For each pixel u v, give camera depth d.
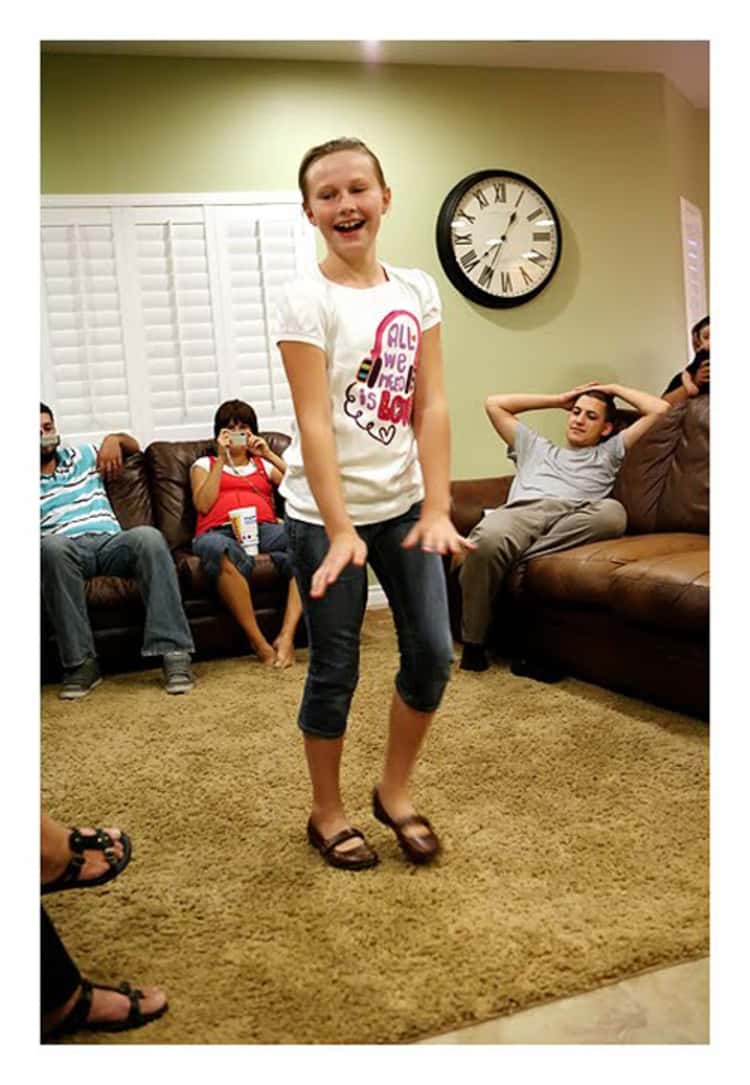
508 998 1.29
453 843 1.77
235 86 4.14
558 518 3.04
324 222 1.57
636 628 2.56
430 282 1.69
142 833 1.90
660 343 4.89
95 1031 1.25
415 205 4.41
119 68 4.02
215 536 3.42
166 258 4.18
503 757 2.21
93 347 4.14
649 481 3.22
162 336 4.21
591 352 4.75
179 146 4.12
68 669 3.06
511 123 4.52
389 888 1.61
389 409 1.60
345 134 4.29
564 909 1.51
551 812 1.89
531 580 2.96
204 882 1.67
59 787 2.18
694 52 4.43
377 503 1.62
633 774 2.07
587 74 4.62
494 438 4.64
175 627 3.08
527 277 4.55
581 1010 1.28
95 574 3.28
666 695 2.49
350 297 1.58
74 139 4.01
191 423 4.29
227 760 2.32
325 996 1.31
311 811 1.96
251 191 4.21
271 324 4.31
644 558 2.63
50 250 4.05
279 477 3.73
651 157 4.77
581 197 4.67
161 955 1.43
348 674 1.65
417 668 1.63
